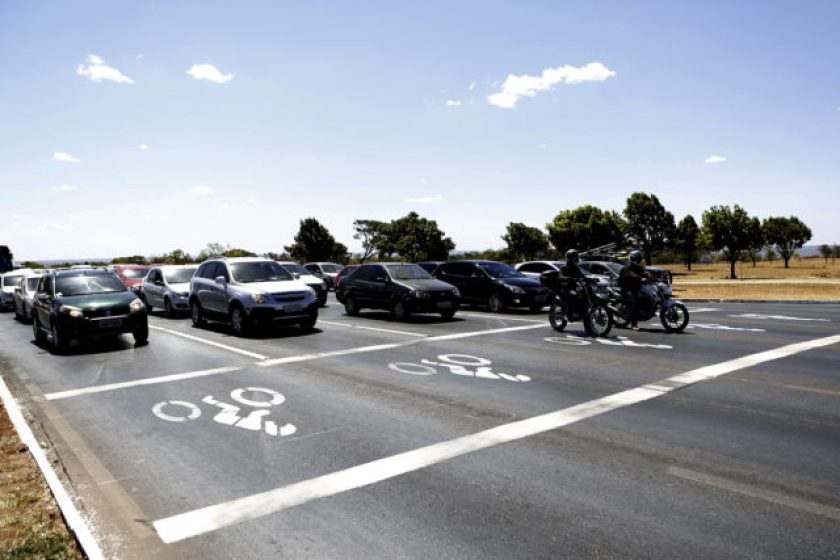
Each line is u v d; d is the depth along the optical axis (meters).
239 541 3.52
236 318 12.91
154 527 3.74
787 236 60.59
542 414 6.02
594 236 53.06
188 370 8.95
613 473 4.39
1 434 5.77
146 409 6.71
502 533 3.51
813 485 4.10
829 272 45.56
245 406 6.68
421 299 14.60
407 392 7.14
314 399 6.90
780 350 9.34
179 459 5.00
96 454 5.21
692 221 52.00
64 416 6.56
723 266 63.47
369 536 3.53
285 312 12.54
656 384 7.20
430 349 10.33
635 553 3.24
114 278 12.65
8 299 22.36
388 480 4.38
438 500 4.01
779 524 3.54
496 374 8.05
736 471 4.38
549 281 12.26
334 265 30.58
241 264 13.99
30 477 4.61
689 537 3.40
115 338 12.99
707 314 15.16
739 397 6.48
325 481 4.40
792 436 5.15
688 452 4.80
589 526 3.57
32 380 8.69
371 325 14.21
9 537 3.59
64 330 10.98
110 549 3.47
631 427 5.50
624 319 11.80
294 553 3.35
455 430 5.56
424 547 3.37
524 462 4.67
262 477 4.53
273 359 9.68
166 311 17.94
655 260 70.06
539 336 11.66
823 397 6.42
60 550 3.42
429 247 61.97
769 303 19.20
